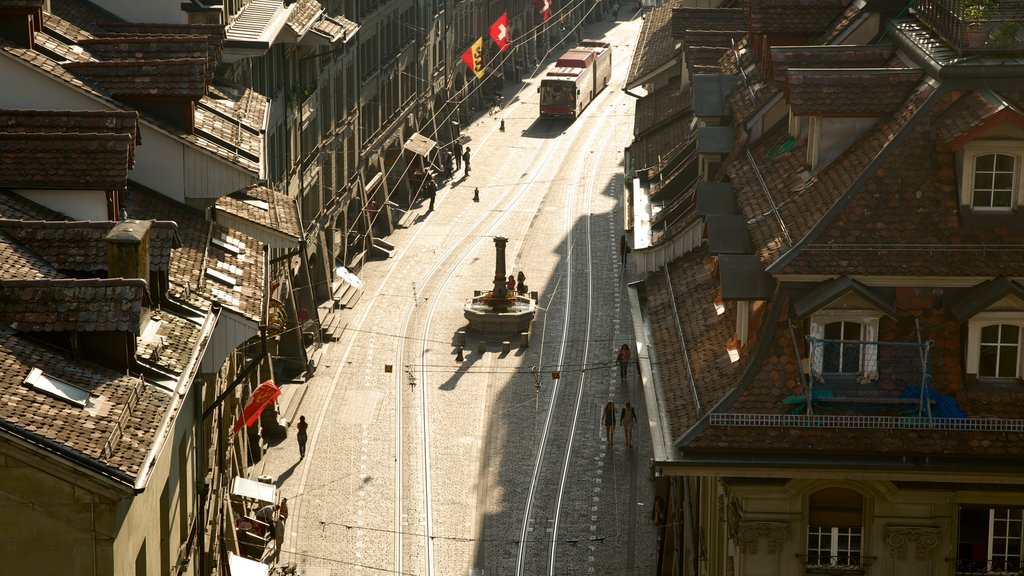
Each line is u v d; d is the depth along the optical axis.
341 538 67.12
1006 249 40.00
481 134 161.38
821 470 39.41
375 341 95.06
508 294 97.75
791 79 43.59
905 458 39.50
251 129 57.12
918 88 42.97
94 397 35.16
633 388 86.88
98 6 65.00
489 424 81.25
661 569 62.88
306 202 100.94
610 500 71.69
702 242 53.38
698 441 39.75
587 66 172.62
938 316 40.47
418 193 133.00
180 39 54.66
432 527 68.44
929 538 40.66
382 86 130.50
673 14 80.50
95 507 33.16
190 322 43.03
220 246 50.94
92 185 43.88
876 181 40.91
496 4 184.12
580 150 153.00
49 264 39.47
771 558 41.03
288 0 90.50
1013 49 41.50
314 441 78.56
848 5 55.12
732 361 42.62
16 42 50.62
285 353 87.62
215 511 54.09
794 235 41.41
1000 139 39.66
